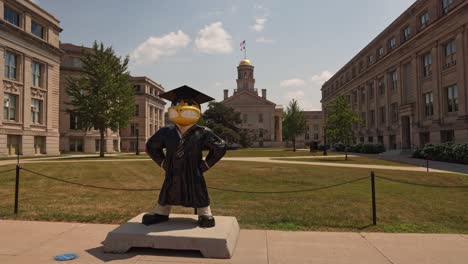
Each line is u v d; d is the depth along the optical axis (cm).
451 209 904
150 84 8331
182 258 536
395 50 4116
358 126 5762
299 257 542
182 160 627
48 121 4344
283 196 1110
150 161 3031
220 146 634
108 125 3831
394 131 4347
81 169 2133
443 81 3178
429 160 2922
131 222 636
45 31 4338
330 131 3612
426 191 1216
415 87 3669
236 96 10794
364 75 5453
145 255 547
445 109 3170
